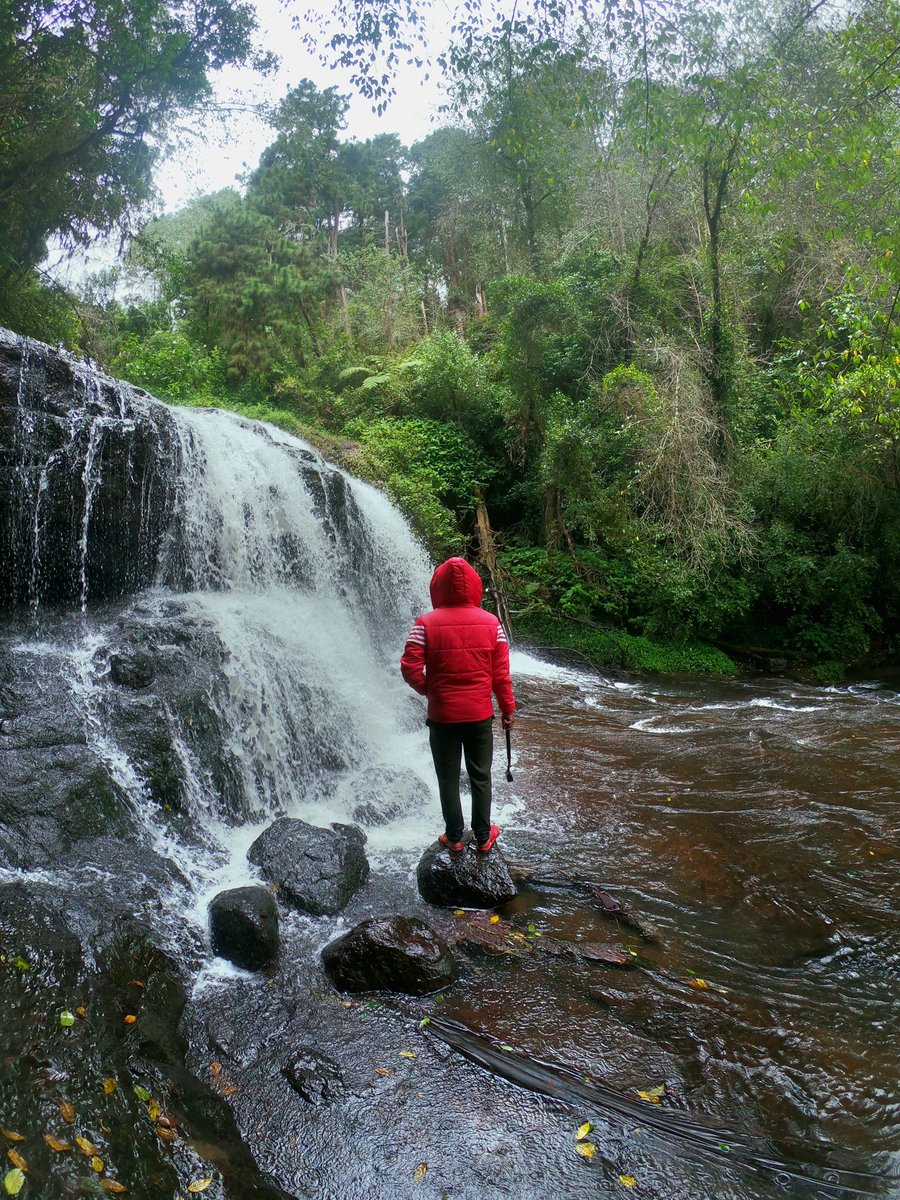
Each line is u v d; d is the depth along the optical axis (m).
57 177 9.90
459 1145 2.40
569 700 8.88
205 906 3.75
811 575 13.32
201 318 17.75
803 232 16.23
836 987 3.31
